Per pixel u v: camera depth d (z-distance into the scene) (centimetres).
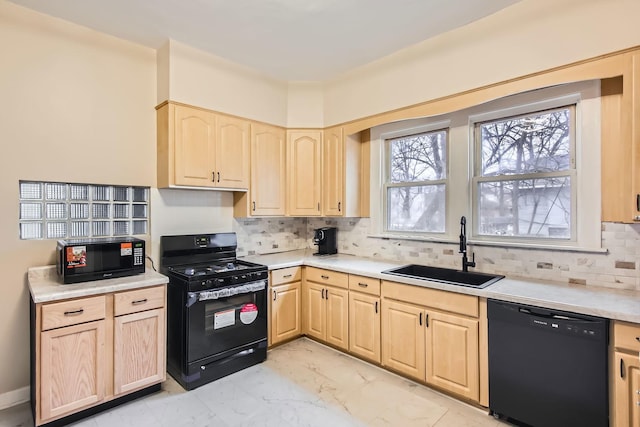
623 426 160
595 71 195
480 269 265
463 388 218
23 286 228
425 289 237
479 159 274
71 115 245
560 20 206
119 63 266
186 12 229
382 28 250
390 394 235
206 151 290
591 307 169
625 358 160
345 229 367
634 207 182
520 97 242
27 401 228
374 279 269
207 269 274
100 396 206
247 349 274
